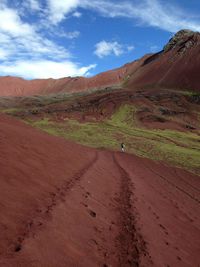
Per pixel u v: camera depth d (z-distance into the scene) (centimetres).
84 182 1684
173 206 2172
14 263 712
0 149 1422
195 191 3094
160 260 1136
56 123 7288
